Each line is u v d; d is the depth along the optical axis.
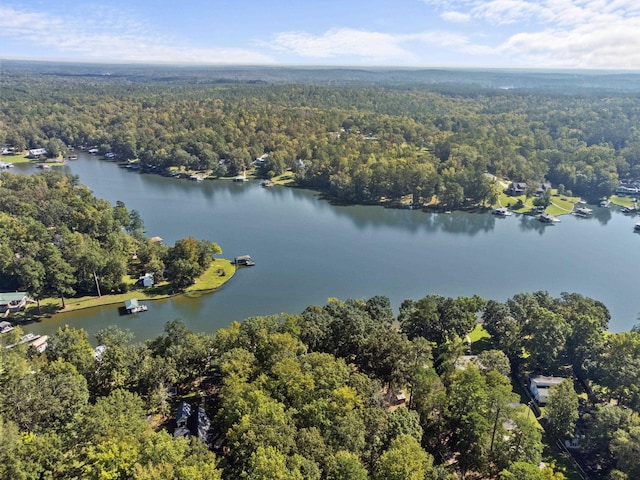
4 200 195.62
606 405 85.50
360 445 68.00
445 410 81.25
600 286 172.12
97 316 141.12
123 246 172.00
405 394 93.94
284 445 64.06
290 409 71.88
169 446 61.00
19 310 140.38
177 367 92.81
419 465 62.72
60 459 64.19
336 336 102.94
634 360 93.50
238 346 95.56
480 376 82.94
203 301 152.88
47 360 90.12
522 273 182.38
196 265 160.88
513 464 65.75
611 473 72.62
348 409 71.75
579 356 104.62
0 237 157.88
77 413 72.25
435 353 111.06
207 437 77.25
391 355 93.19
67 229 173.25
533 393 102.50
